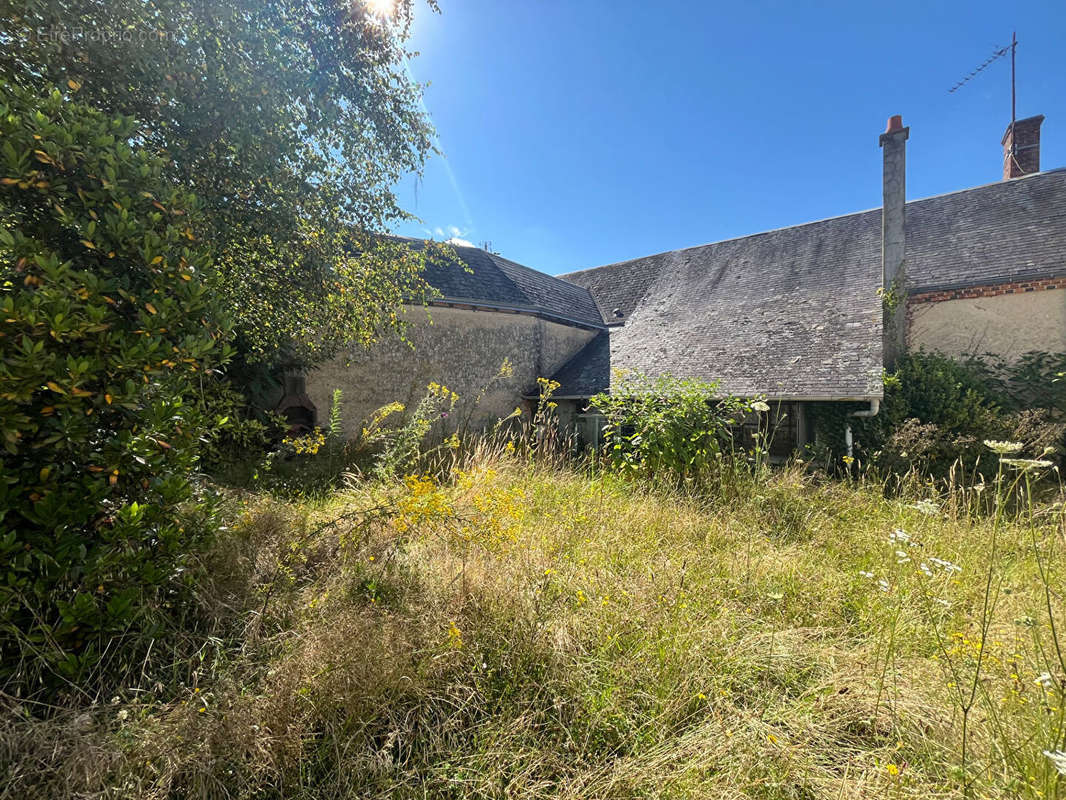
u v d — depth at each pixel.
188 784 1.66
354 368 9.44
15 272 1.98
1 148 1.97
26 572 1.91
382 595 2.82
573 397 11.00
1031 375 8.43
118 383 2.14
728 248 14.96
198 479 3.62
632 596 2.97
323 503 4.84
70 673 1.87
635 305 15.22
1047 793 1.62
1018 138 11.94
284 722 1.85
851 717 2.13
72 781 1.55
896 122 9.38
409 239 11.69
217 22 3.69
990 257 9.46
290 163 4.59
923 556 3.59
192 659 2.16
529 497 5.07
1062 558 3.54
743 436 9.40
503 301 11.55
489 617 2.61
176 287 2.32
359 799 1.69
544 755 1.91
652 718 2.08
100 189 2.23
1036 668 2.21
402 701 2.11
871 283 10.46
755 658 2.47
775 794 1.72
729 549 4.03
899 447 7.40
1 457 1.90
